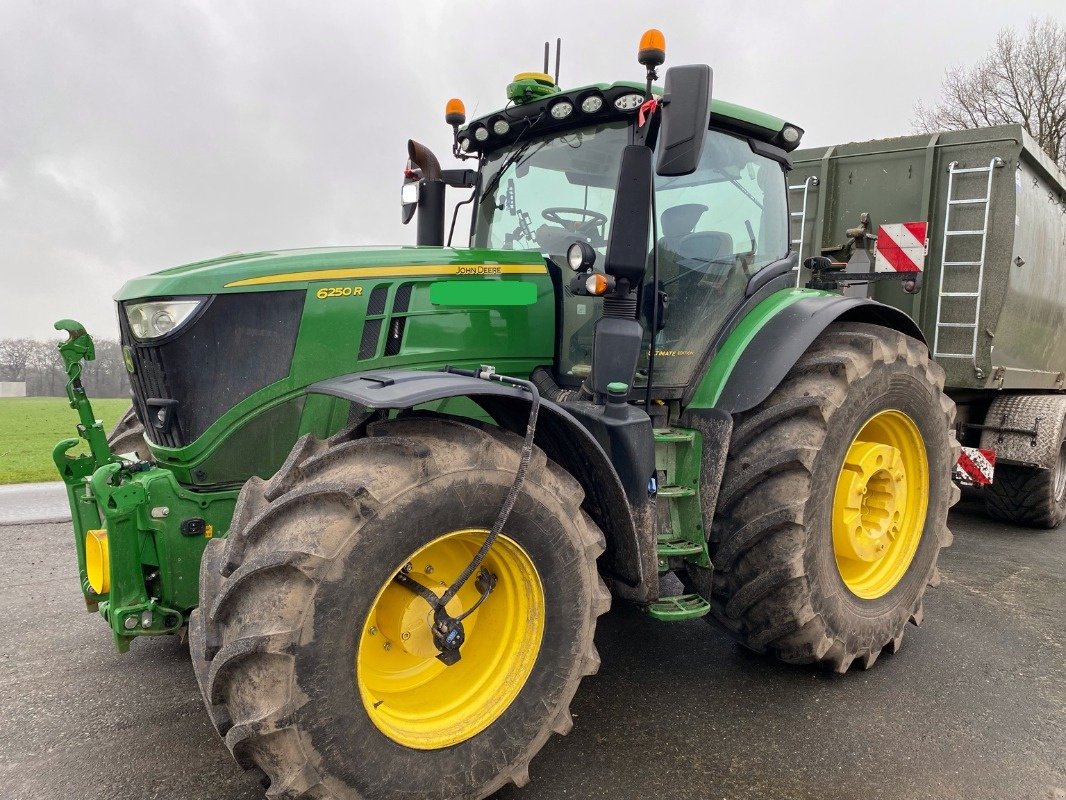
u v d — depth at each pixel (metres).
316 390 2.27
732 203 3.29
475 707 2.18
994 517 5.98
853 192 5.50
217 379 2.48
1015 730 2.72
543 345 3.03
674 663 3.27
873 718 2.80
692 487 2.91
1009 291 5.01
